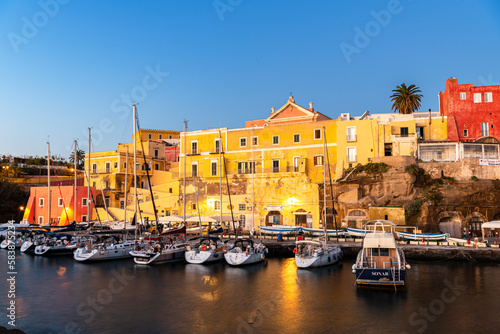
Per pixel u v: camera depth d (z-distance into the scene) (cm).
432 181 5716
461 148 5866
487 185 5531
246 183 6712
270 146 6731
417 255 4438
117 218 7625
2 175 9262
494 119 6256
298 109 7050
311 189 6200
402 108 7400
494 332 2281
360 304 2789
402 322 2441
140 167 8862
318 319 2509
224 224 6638
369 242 3278
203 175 7069
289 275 3741
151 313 2656
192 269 4056
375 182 5800
